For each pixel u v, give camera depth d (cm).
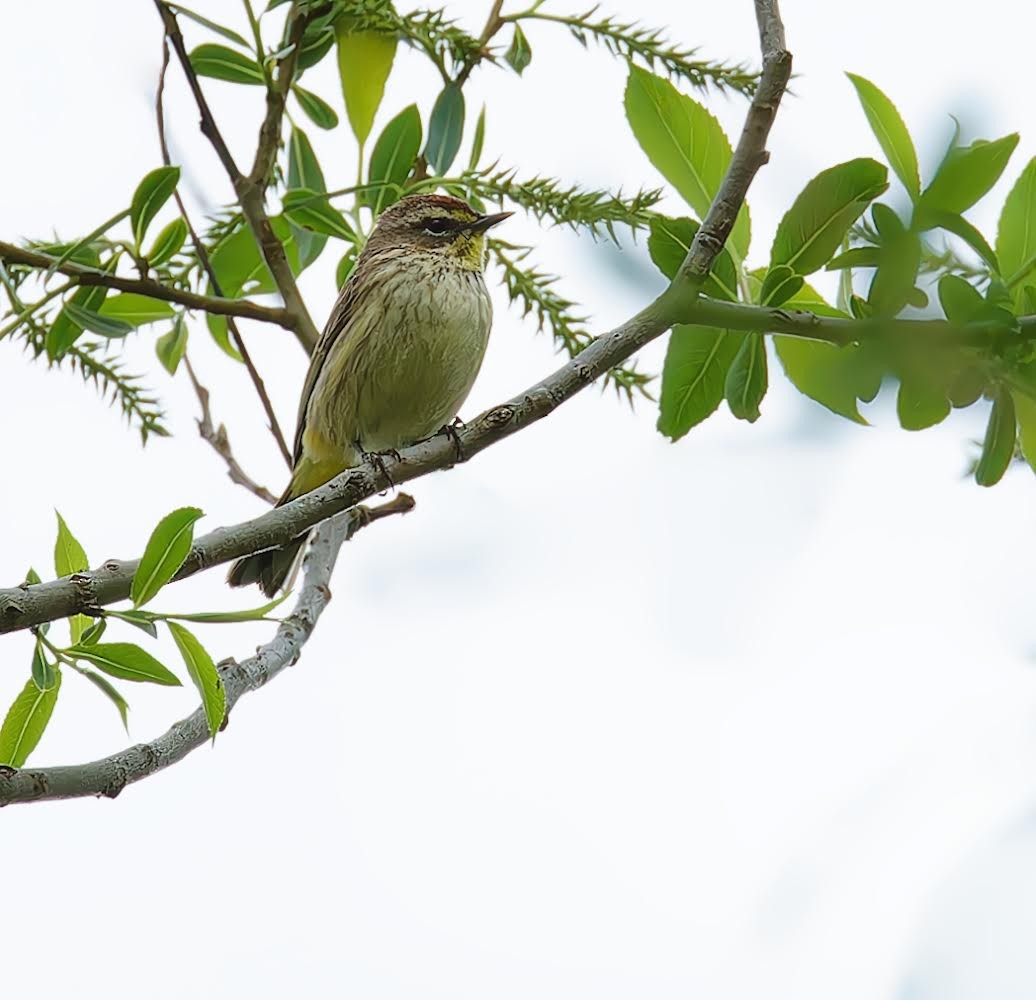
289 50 950
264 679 794
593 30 867
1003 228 641
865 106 614
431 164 984
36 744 695
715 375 686
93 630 638
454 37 948
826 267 627
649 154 710
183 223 896
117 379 948
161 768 691
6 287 884
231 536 650
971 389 605
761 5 646
